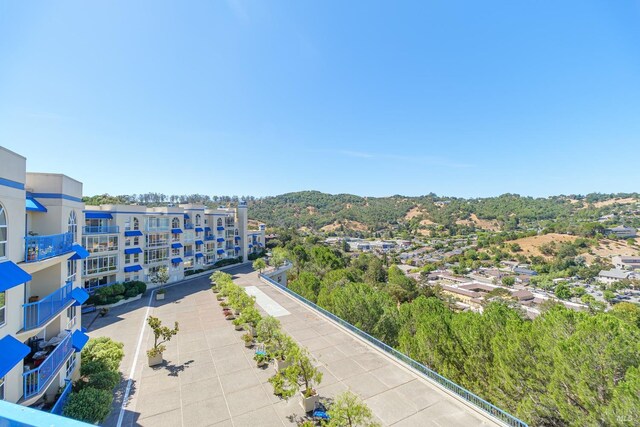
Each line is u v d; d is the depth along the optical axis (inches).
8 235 394.6
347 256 4643.2
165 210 1798.7
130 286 1417.3
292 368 553.6
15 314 410.0
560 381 564.4
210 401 590.6
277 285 1551.4
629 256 4776.1
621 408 459.8
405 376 674.8
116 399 593.6
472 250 5969.5
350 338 875.4
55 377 485.4
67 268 572.4
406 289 2933.1
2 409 69.6
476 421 532.7
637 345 522.0
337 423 429.4
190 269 2001.7
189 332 950.4
